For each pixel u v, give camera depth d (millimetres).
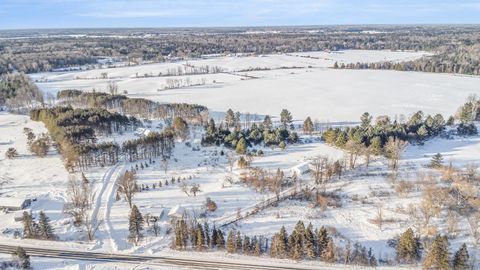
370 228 90500
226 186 111312
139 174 120188
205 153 138250
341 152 137375
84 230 90312
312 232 81625
